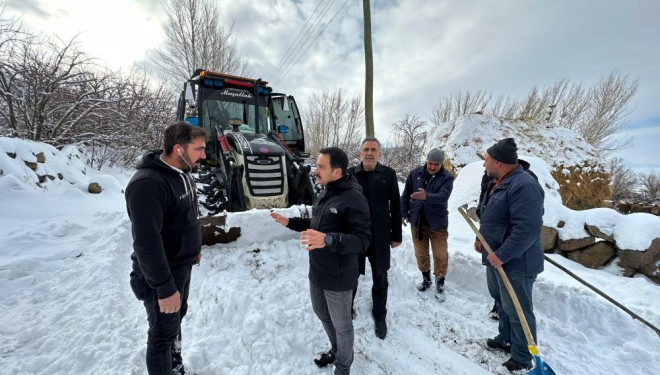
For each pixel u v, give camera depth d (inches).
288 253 119.9
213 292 98.0
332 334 77.4
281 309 95.0
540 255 80.1
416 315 109.8
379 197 95.1
